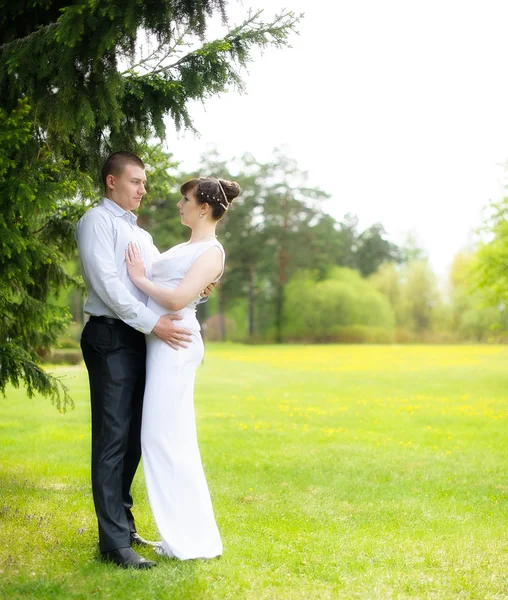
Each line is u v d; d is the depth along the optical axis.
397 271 64.19
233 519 4.62
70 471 6.30
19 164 3.54
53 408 11.81
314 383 18.41
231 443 8.52
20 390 14.42
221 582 3.26
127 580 3.23
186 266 3.62
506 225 17.00
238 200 53.91
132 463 3.82
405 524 4.63
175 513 3.52
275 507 5.05
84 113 3.61
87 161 4.34
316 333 58.75
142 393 3.79
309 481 6.14
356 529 4.45
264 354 37.00
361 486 5.94
